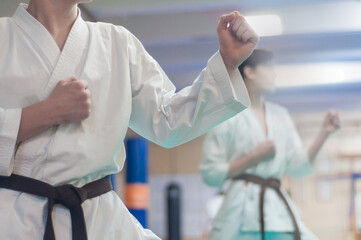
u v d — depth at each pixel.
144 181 7.89
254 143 3.29
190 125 1.35
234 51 1.33
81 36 1.41
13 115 1.25
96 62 1.39
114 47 1.45
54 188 1.28
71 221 1.29
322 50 5.48
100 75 1.37
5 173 1.25
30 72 1.34
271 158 3.21
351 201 7.79
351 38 5.27
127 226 1.37
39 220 1.27
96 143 1.32
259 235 3.07
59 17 1.41
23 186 1.28
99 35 1.45
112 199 1.39
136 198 7.76
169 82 1.54
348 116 7.91
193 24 5.02
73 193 1.29
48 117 1.26
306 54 5.45
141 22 4.76
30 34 1.38
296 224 3.02
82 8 3.88
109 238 1.33
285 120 3.47
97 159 1.31
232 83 1.36
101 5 4.24
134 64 1.45
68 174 1.29
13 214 1.26
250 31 1.30
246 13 5.03
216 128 3.37
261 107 3.41
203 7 4.80
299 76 6.16
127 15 4.63
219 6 4.84
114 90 1.39
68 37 1.39
